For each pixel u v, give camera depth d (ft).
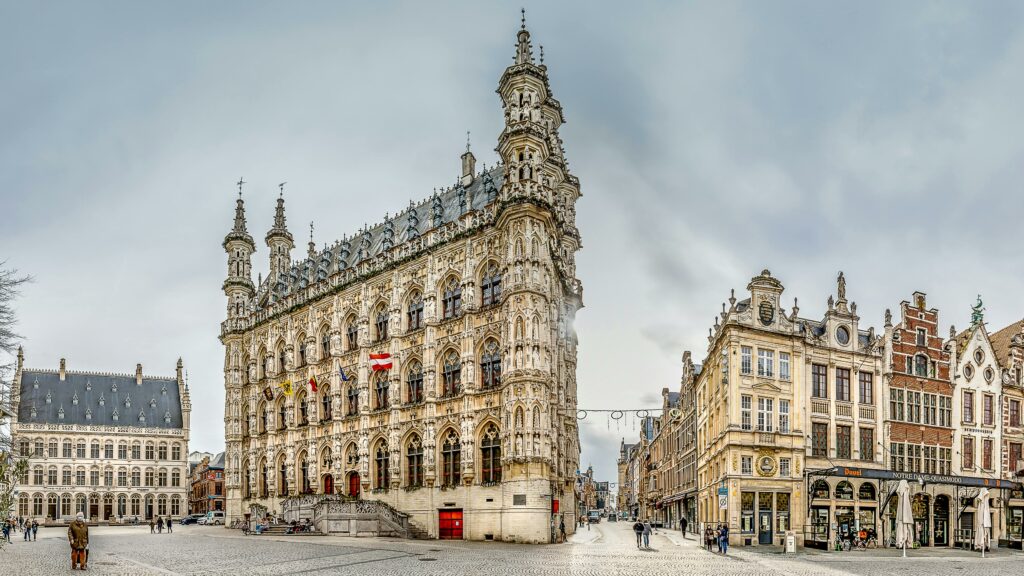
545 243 182.50
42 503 421.18
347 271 231.09
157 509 451.53
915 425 205.16
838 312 202.80
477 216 195.83
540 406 172.24
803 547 176.65
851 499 191.93
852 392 199.72
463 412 186.39
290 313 252.83
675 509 309.01
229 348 286.87
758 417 186.60
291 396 243.60
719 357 201.05
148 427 457.27
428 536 188.55
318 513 194.18
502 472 174.81
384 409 209.26
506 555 132.98
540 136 187.73
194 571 102.27
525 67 190.19
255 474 263.49
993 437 215.92
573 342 236.84
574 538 202.49
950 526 201.67
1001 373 222.28
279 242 308.60
